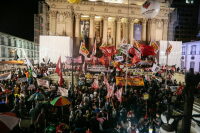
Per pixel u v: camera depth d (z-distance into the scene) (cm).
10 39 4238
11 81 1634
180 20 6150
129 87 1898
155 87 1717
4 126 520
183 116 346
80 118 859
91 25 3953
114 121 962
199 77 337
